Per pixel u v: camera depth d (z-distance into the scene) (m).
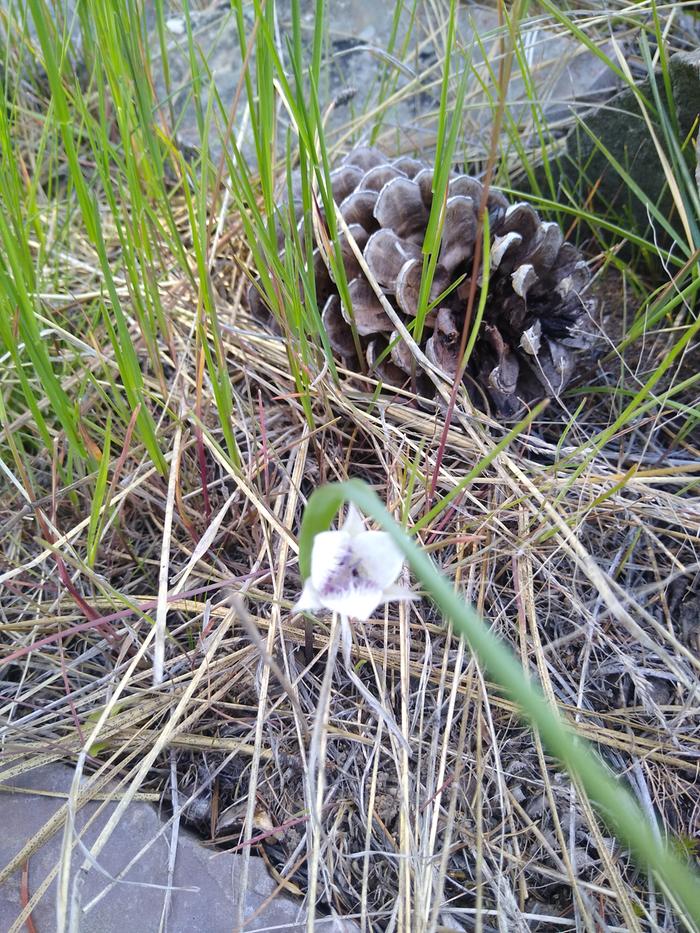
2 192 0.18
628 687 0.17
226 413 0.18
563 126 0.27
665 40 0.25
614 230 0.21
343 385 0.21
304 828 0.15
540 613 0.18
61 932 0.12
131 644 0.17
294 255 0.19
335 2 0.32
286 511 0.19
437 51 0.30
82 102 0.18
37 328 0.16
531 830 0.15
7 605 0.19
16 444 0.21
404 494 0.18
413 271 0.19
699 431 0.21
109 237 0.26
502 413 0.21
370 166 0.23
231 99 0.30
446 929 0.14
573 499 0.19
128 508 0.20
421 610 0.18
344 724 0.16
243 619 0.10
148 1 0.32
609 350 0.23
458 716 0.16
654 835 0.15
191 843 0.15
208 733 0.16
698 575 0.18
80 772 0.14
